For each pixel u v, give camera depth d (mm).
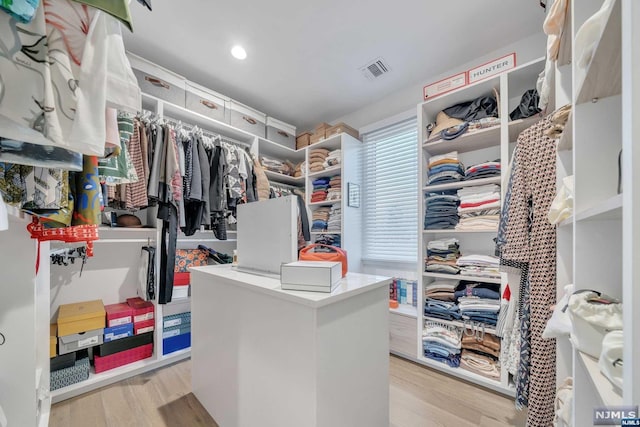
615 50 473
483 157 2115
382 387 1151
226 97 2525
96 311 1771
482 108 1899
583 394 607
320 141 2879
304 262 1091
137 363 1894
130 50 2014
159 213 1902
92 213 832
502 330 1548
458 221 1958
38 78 478
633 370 323
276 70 2271
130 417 1407
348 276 1269
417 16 1695
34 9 442
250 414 1099
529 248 1104
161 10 1646
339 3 1599
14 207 666
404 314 2125
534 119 1590
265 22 1747
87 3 527
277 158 3457
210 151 2283
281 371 956
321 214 2928
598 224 655
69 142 516
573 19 707
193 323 1548
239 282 1145
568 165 974
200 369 1479
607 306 582
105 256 2086
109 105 617
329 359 892
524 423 1365
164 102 2031
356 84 2490
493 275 1750
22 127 476
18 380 871
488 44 1957
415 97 2523
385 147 2762
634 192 331
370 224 2828
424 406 1506
